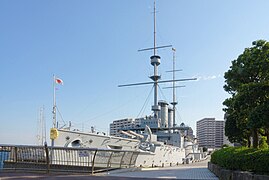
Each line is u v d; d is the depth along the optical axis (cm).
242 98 1347
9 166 1934
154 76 5381
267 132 1817
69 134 2667
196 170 2919
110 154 2239
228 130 2581
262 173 1138
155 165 3719
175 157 4734
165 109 5616
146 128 4256
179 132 5453
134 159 2731
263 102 1248
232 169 1501
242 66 1839
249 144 2458
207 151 9294
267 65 1467
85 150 1997
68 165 1981
